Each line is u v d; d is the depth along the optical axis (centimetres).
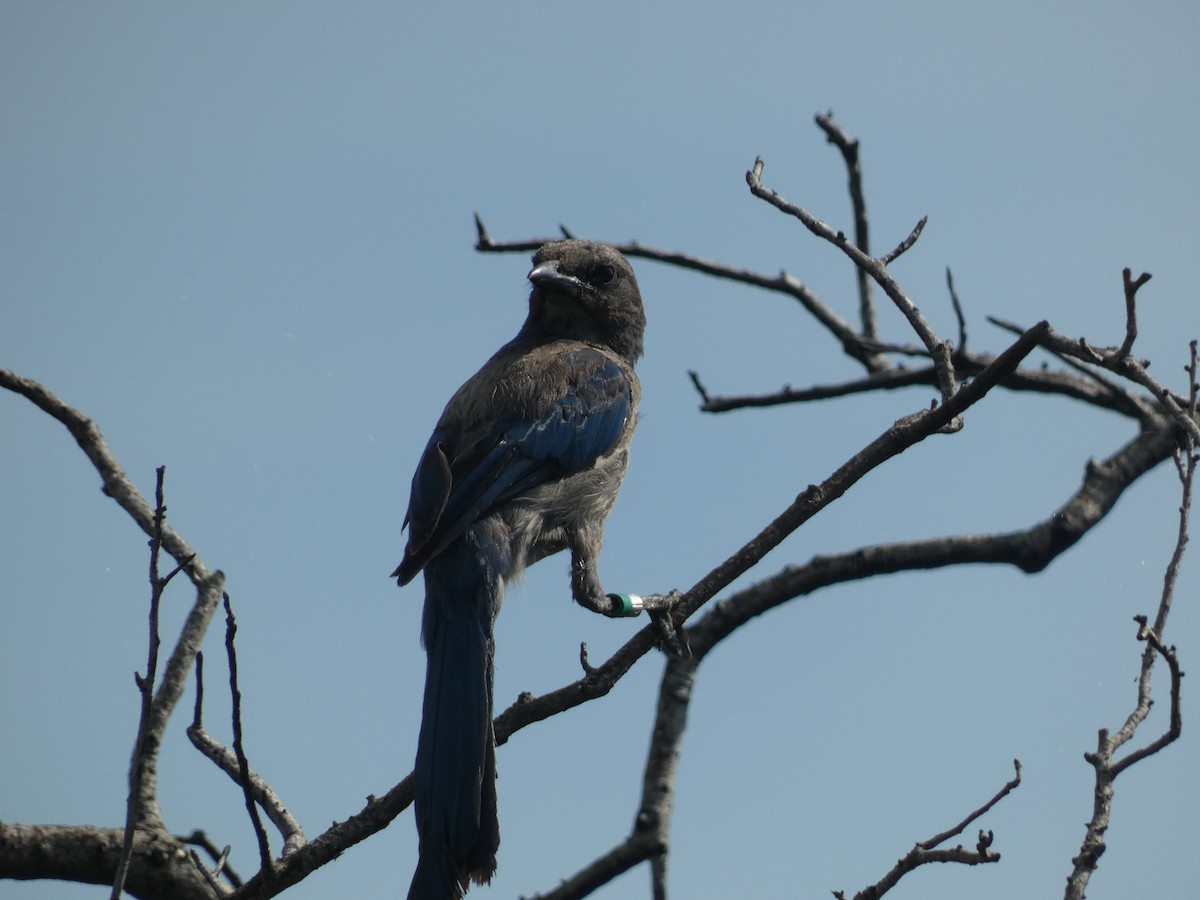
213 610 1230
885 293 1141
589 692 1080
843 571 1571
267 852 951
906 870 930
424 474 1223
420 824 1037
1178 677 920
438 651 1173
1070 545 1588
